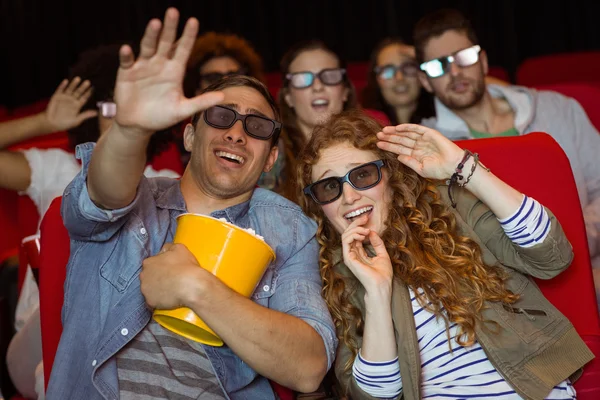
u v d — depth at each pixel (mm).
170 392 1392
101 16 4152
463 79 2453
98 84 2273
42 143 2365
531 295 1542
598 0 4148
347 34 4309
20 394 1911
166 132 2307
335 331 1492
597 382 1510
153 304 1339
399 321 1479
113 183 1313
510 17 4191
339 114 1666
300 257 1583
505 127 2506
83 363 1415
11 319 2086
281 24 4289
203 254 1349
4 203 2373
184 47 1211
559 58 3367
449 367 1487
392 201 1622
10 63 4215
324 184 1596
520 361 1463
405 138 1602
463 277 1531
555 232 1502
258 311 1351
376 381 1467
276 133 1604
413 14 4230
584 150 2473
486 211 1589
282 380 1394
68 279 1488
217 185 1556
